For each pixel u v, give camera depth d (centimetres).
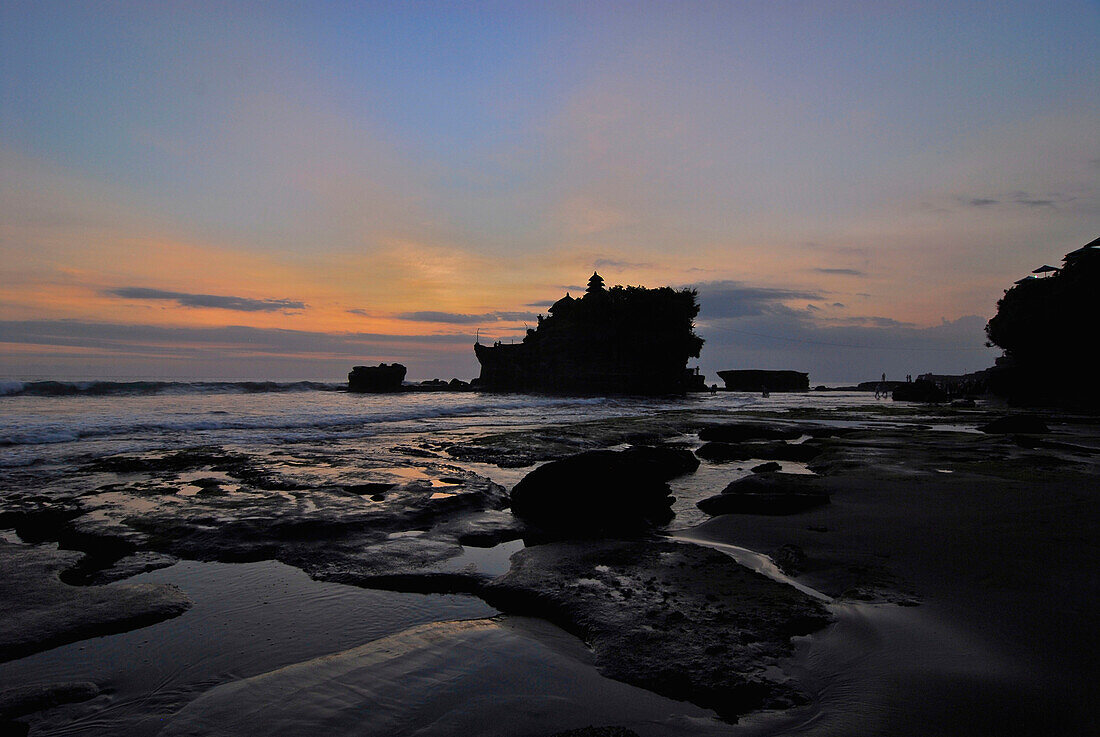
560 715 316
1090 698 318
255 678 362
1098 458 1395
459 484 985
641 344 8356
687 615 448
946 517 758
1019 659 367
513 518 811
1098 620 429
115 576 562
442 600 517
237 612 481
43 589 512
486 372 9550
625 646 397
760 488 922
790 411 3753
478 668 373
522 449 1568
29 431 1543
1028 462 1291
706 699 332
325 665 376
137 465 1136
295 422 2172
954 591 493
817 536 680
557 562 589
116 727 315
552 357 8512
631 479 823
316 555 627
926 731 290
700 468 1312
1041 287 5225
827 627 427
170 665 387
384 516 759
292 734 298
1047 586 500
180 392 4547
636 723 308
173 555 629
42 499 851
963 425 2666
